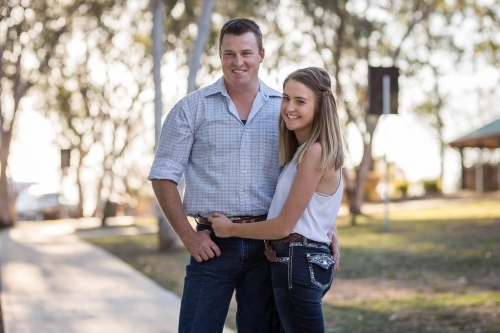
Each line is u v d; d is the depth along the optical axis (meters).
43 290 9.99
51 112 30.28
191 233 4.10
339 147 3.87
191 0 19.42
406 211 23.77
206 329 4.12
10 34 18.41
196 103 4.15
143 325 7.49
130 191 36.38
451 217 19.17
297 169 3.88
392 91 16.50
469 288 8.72
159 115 14.39
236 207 4.10
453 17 22.48
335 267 4.12
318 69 3.93
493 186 30.75
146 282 10.77
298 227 3.90
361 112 24.94
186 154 4.16
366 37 21.69
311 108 3.87
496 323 6.67
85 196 39.59
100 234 21.92
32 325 7.52
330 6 21.31
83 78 28.22
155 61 14.48
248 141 4.12
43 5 20.58
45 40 22.09
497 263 10.37
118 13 23.70
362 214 23.23
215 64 23.84
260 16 22.44
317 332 3.90
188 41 23.89
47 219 36.62
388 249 12.98
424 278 9.76
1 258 14.47
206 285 4.13
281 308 3.97
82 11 22.86
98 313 8.19
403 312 7.50
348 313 7.72
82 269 12.48
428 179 34.28
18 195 36.88
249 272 4.20
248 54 4.08
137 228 24.92
